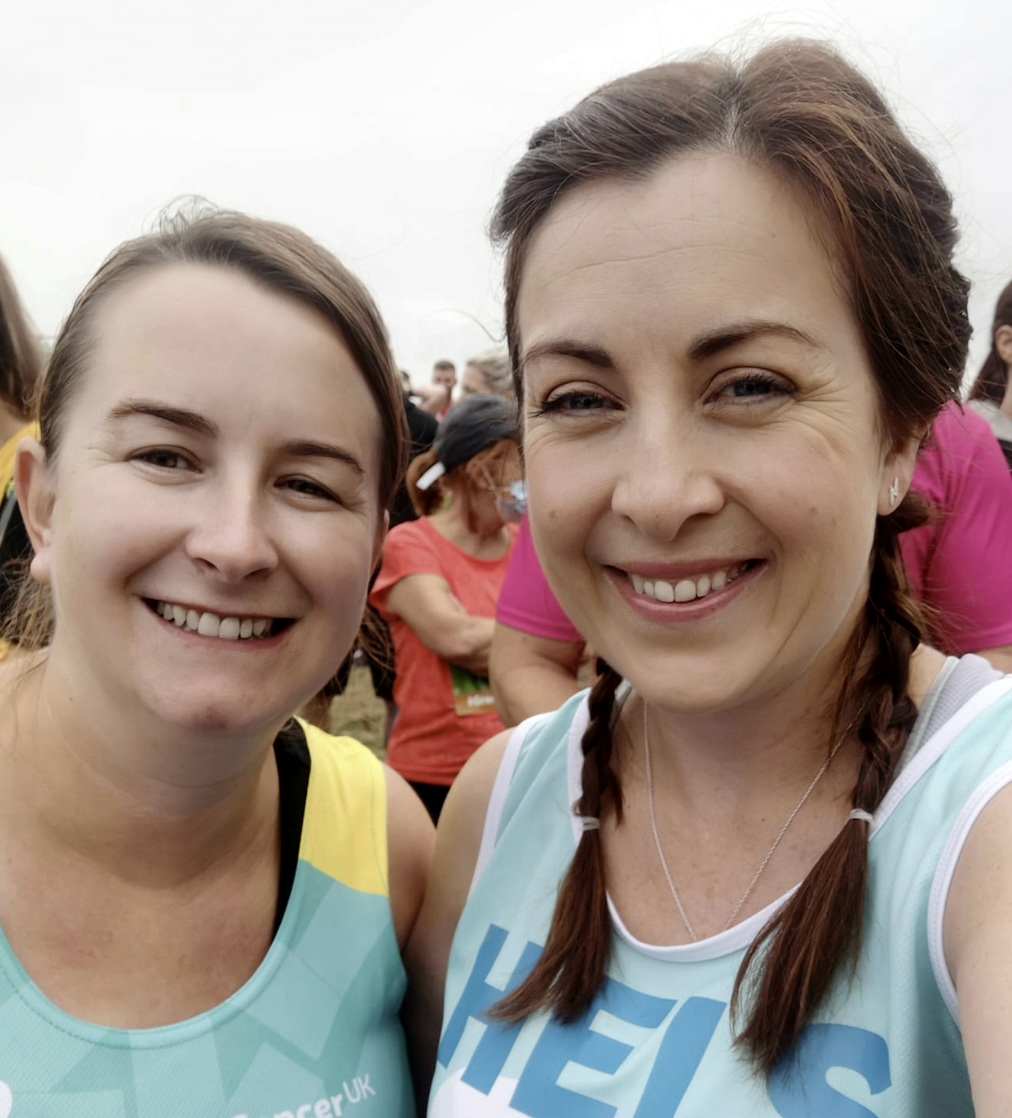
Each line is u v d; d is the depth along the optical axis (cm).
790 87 36
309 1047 44
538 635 82
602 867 43
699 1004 37
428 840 55
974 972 30
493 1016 42
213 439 39
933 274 38
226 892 45
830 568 36
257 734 42
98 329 41
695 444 35
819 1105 33
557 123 39
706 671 37
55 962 41
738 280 34
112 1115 38
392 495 48
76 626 40
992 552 64
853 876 35
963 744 36
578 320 36
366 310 44
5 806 41
